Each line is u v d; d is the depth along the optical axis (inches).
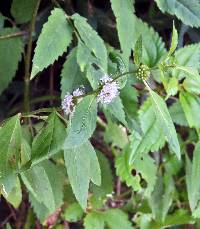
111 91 12.6
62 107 13.2
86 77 15.2
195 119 16.2
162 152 18.8
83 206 13.1
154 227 19.0
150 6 18.3
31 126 16.0
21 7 16.9
